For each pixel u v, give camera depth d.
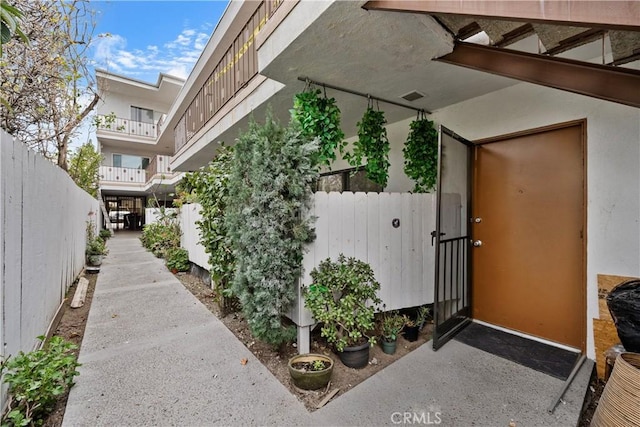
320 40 2.26
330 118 3.11
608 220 2.61
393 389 2.31
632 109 2.49
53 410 2.05
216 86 5.70
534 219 3.17
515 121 3.22
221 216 3.81
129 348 2.98
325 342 3.09
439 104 3.75
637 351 1.97
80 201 6.64
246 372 2.56
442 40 2.26
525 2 1.48
